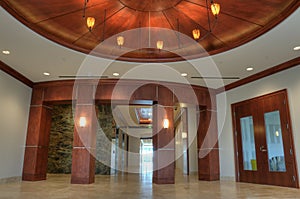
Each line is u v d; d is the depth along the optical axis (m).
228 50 4.86
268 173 5.80
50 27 4.29
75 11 3.95
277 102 5.73
